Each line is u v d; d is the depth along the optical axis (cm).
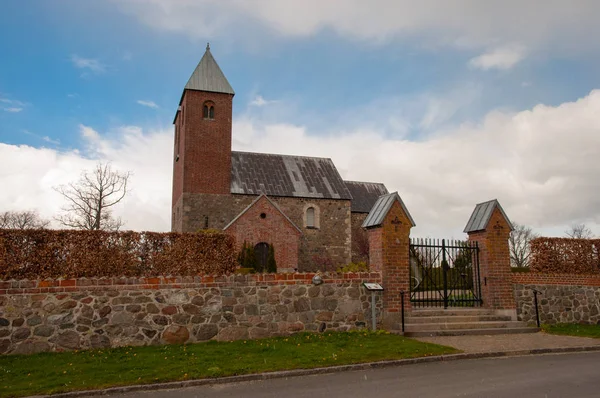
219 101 3797
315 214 3844
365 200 4375
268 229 3278
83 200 4166
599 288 1772
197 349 1161
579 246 1789
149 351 1143
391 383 904
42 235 1211
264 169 3966
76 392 840
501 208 1655
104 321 1202
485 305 1616
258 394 838
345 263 3812
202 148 3688
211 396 830
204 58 3925
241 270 1797
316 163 4241
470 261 1680
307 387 880
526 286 1662
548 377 944
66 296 1185
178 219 3794
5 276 1169
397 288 1463
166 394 848
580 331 1534
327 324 1384
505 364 1080
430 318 1494
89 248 1243
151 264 1283
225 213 3631
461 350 1188
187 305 1270
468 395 813
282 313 1345
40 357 1091
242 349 1161
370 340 1270
